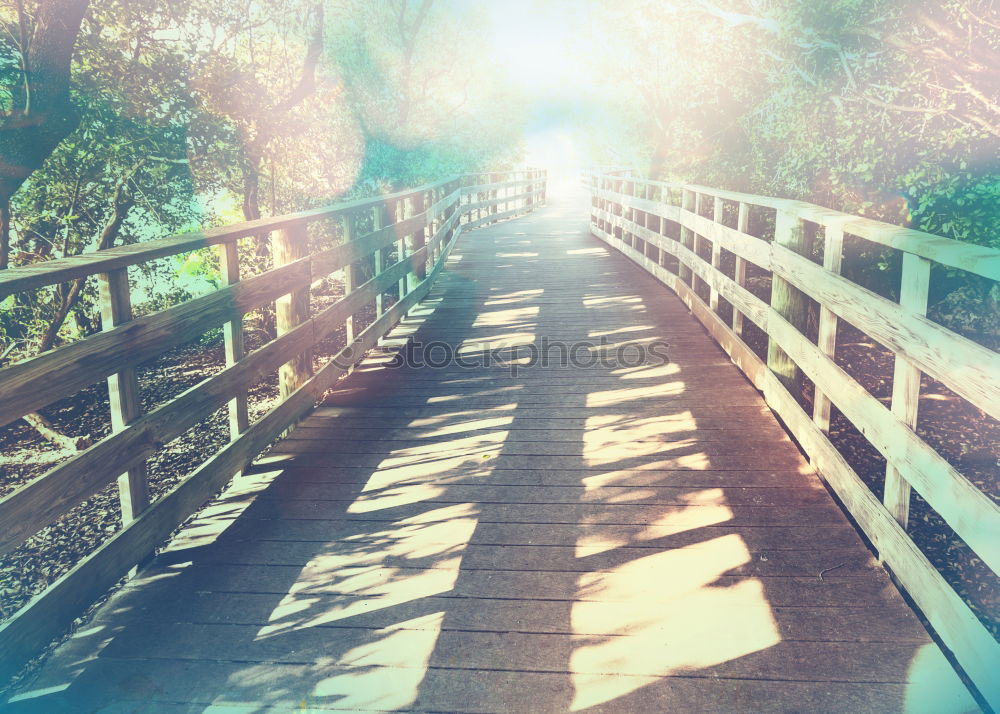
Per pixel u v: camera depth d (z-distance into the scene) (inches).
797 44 287.4
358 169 487.8
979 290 272.1
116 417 110.0
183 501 126.4
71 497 96.7
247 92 333.7
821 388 146.3
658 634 101.6
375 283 256.5
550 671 95.0
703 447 164.2
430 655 98.5
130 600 111.9
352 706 89.7
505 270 430.3
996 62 231.5
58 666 97.7
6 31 254.4
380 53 581.3
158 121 299.7
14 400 87.4
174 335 122.2
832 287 138.6
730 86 367.9
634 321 290.2
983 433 216.1
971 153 242.5
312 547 126.5
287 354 172.6
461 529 131.3
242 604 110.5
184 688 93.3
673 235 457.4
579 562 119.7
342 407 197.3
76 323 321.1
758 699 89.5
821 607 106.5
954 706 87.9
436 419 186.9
